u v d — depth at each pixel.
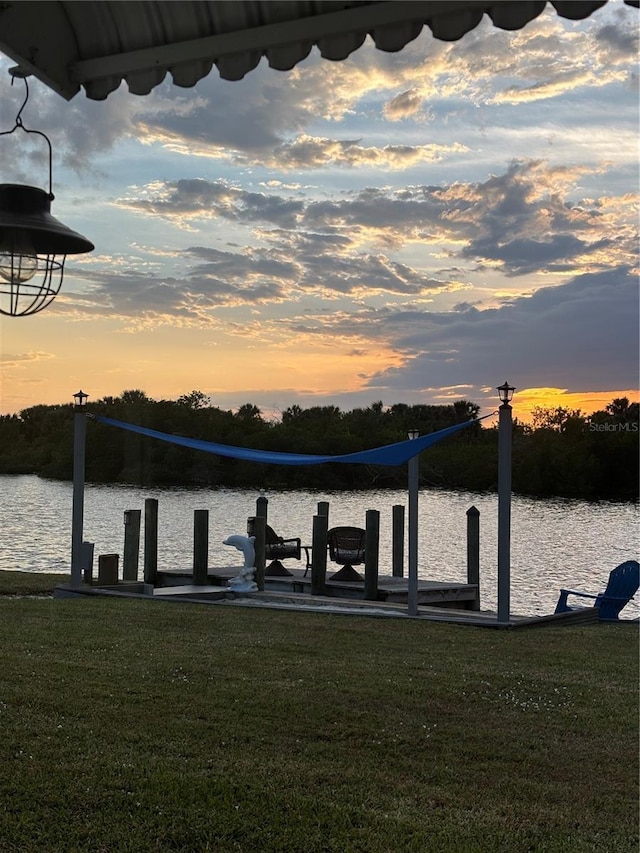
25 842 4.71
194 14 3.64
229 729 6.48
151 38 3.80
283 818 5.10
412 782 5.73
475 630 11.26
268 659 8.68
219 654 8.84
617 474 45.56
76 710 6.70
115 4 3.70
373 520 14.84
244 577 15.42
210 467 52.41
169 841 4.82
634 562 13.45
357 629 10.95
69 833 4.84
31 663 8.03
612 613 13.42
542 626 11.90
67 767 5.62
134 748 6.03
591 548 28.44
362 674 8.14
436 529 34.53
